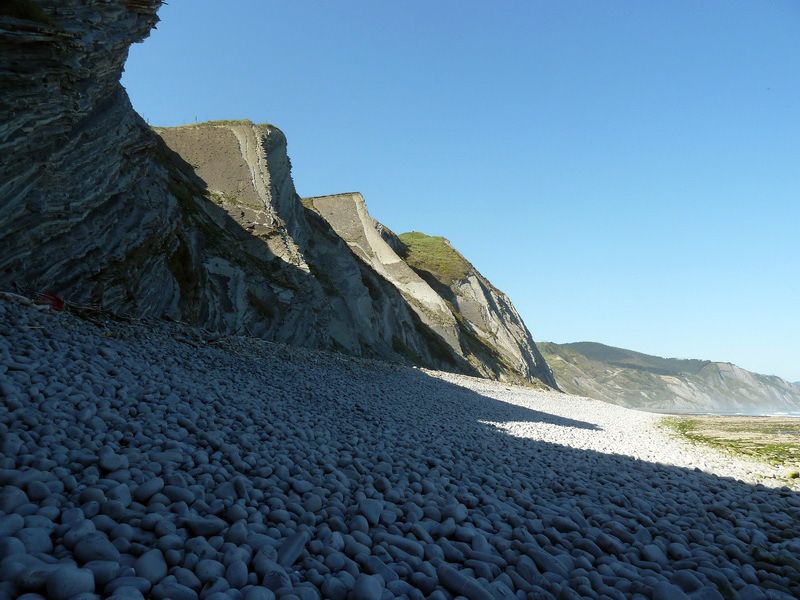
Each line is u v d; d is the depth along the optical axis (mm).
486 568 4309
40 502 3939
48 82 14680
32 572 2775
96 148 17797
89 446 5273
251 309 27359
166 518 4031
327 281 41750
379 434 10109
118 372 8852
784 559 5230
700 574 4645
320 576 3637
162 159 30281
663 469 10812
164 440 6129
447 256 83875
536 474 8781
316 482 5973
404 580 4004
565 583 4285
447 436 11523
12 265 13797
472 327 70938
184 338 16328
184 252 24266
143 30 18922
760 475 11062
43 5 14492
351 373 22656
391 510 5453
